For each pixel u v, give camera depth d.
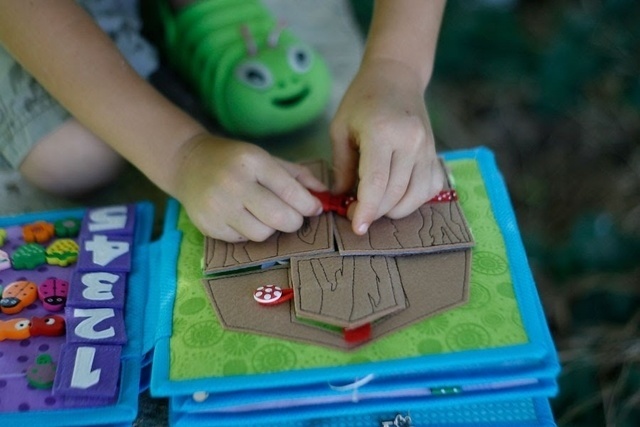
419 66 0.78
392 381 0.59
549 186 1.30
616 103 1.32
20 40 0.74
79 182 0.91
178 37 0.99
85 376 0.61
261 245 0.68
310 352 0.60
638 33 1.31
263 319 0.63
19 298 0.69
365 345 0.59
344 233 0.68
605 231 1.18
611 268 1.15
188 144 0.74
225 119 0.96
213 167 0.69
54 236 0.77
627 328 1.08
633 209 1.22
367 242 0.67
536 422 0.64
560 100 1.35
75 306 0.67
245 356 0.60
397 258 0.66
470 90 1.42
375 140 0.67
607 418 0.97
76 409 0.60
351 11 1.35
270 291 0.64
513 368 0.59
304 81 0.96
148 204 0.82
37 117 0.84
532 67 1.41
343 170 0.74
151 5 1.03
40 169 0.88
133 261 0.74
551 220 1.26
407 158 0.67
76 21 0.75
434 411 0.66
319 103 0.98
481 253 0.68
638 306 1.10
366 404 0.59
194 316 0.64
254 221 0.67
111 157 0.89
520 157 1.35
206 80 0.96
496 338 0.60
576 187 1.29
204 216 0.69
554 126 1.37
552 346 0.60
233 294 0.65
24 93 0.84
